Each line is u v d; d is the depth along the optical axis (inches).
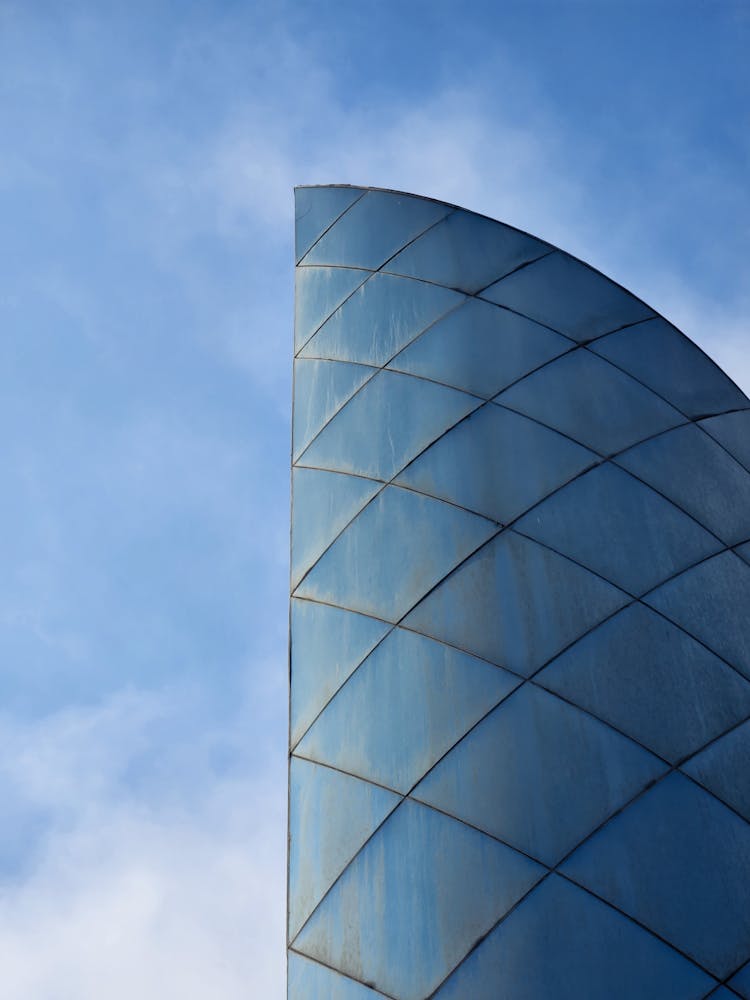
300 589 679.7
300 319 869.2
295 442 773.3
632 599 598.2
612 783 526.6
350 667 618.5
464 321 775.7
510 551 620.4
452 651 589.3
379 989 501.7
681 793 526.3
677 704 558.6
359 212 927.0
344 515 691.4
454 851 522.3
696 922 485.7
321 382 797.9
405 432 709.9
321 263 904.3
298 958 542.3
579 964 474.9
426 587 621.6
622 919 485.1
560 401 705.6
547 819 518.3
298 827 586.9
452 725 562.9
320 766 596.1
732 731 555.5
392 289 829.8
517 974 477.1
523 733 548.1
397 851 536.1
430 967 494.6
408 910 515.5
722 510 671.1
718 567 632.4
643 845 506.9
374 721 586.6
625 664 569.6
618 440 685.3
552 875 501.4
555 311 779.4
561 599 596.4
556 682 562.9
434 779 549.3
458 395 716.0
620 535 628.7
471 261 831.7
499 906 498.9
